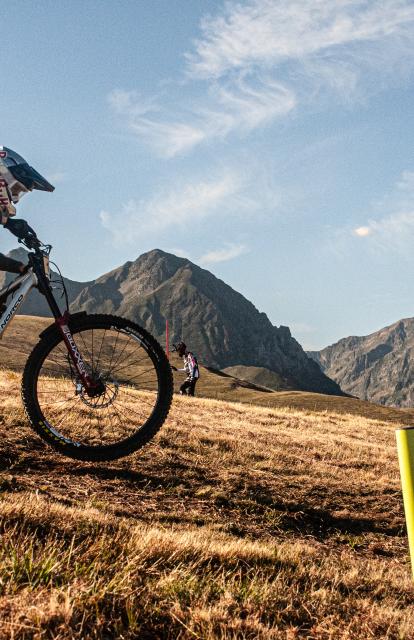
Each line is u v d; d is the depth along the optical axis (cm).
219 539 748
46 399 874
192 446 1367
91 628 338
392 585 665
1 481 819
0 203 467
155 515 898
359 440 2030
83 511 612
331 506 1185
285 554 666
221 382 11544
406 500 320
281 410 2644
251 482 1206
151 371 498
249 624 383
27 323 11556
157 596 398
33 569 388
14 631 312
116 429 1220
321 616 442
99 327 499
